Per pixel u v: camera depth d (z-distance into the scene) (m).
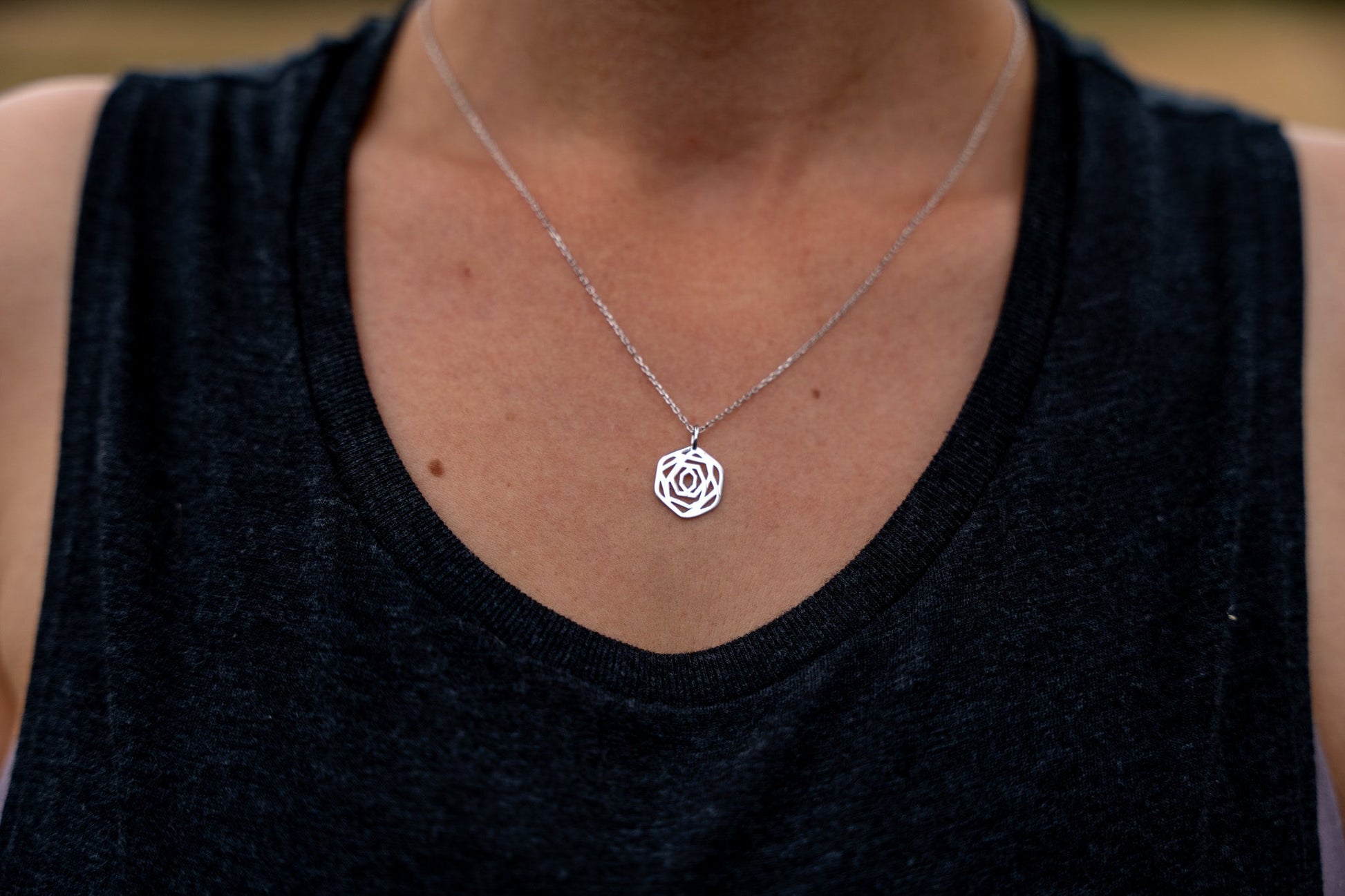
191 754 0.35
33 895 0.35
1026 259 0.39
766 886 0.35
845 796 0.35
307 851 0.35
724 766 0.35
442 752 0.35
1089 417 0.37
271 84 0.43
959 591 0.36
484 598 0.36
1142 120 0.41
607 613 0.36
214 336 0.38
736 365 0.39
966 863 0.35
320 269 0.39
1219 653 0.36
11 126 0.40
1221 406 0.38
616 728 0.35
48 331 0.39
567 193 0.40
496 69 0.41
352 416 0.37
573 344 0.39
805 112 0.40
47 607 0.36
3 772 0.37
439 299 0.39
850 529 0.37
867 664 0.36
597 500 0.37
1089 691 0.36
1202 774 0.36
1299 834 0.36
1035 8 0.45
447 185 0.40
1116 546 0.37
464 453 0.37
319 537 0.36
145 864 0.35
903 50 0.40
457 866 0.35
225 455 0.37
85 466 0.37
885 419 0.38
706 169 0.40
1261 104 1.38
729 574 0.37
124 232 0.39
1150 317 0.38
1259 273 0.39
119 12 1.79
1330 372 0.38
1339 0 1.87
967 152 0.41
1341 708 0.37
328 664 0.35
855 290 0.39
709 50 0.39
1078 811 0.35
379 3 1.90
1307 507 0.37
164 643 0.36
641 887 0.34
